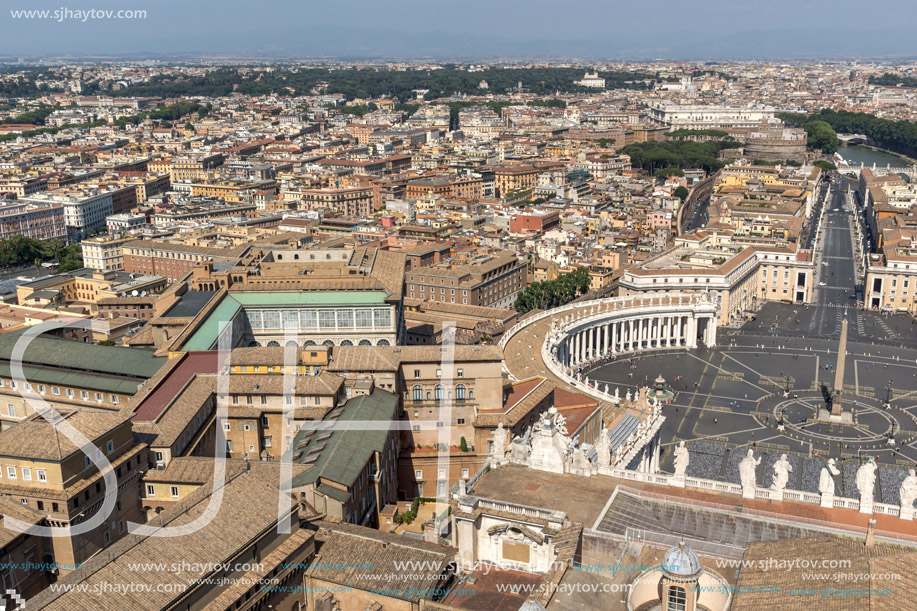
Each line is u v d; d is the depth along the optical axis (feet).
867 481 406.62
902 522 397.39
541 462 443.32
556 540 369.09
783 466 420.36
